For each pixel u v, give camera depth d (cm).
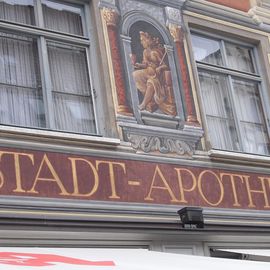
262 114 1170
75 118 920
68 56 948
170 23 1070
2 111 853
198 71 1102
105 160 886
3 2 912
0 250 696
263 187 1060
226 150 1053
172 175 950
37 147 830
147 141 943
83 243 826
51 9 962
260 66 1193
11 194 783
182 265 685
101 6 988
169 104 999
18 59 895
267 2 1232
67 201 825
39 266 575
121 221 859
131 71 976
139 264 666
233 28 1166
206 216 957
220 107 1109
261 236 1015
